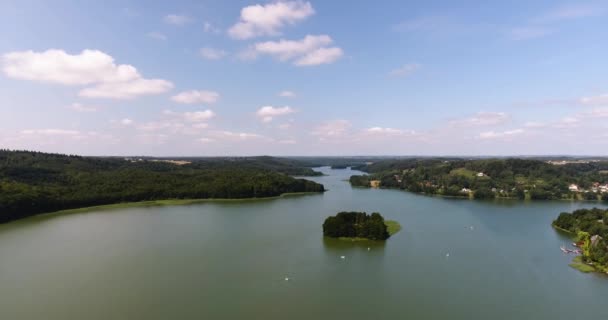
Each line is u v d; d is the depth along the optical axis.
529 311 81.38
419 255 120.81
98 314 78.50
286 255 119.94
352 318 77.62
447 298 87.50
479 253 123.19
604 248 113.94
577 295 89.75
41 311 79.69
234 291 90.62
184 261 112.94
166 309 80.94
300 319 76.94
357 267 108.56
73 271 103.94
